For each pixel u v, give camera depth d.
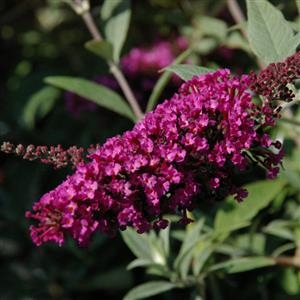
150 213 0.43
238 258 0.62
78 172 0.43
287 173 0.65
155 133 0.44
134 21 0.97
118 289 0.77
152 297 0.72
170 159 0.43
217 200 0.47
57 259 0.81
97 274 0.77
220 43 0.78
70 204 0.41
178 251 0.69
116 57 0.70
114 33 0.71
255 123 0.46
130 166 0.43
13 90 0.97
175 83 0.78
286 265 0.65
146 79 0.81
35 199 0.83
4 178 0.84
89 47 0.69
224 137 0.44
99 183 0.42
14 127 0.90
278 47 0.52
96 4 0.88
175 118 0.44
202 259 0.60
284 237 0.67
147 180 0.43
